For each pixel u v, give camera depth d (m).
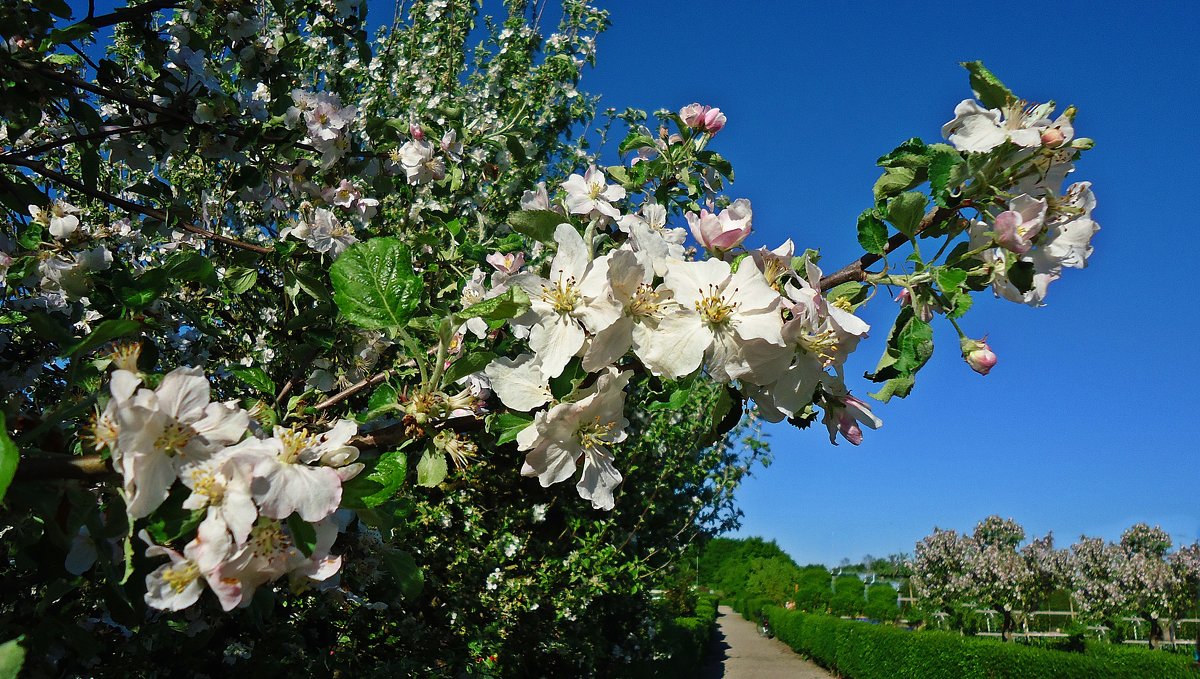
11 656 1.12
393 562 1.66
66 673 2.16
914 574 23.64
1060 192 1.46
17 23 2.33
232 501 1.09
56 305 2.56
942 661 13.59
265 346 3.81
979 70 1.45
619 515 6.55
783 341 1.34
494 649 5.11
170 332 3.09
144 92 2.87
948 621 22.06
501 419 1.40
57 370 2.56
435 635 4.82
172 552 1.08
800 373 1.37
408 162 3.44
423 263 3.05
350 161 3.32
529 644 5.91
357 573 2.09
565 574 5.57
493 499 5.61
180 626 2.29
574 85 6.22
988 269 1.46
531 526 5.68
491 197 4.67
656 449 6.78
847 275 1.55
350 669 4.24
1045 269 1.44
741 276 1.39
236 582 1.09
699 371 1.45
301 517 1.15
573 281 1.38
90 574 1.47
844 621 19.67
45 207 2.57
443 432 1.42
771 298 1.36
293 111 3.02
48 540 1.40
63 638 1.58
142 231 3.20
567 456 1.39
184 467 1.09
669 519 7.74
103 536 1.18
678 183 2.75
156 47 2.78
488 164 4.13
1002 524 22.58
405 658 4.40
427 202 4.28
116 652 2.56
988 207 1.47
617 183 2.75
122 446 1.04
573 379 1.40
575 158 6.63
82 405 1.20
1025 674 11.87
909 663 14.70
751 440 8.35
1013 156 1.44
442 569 4.94
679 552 7.90
